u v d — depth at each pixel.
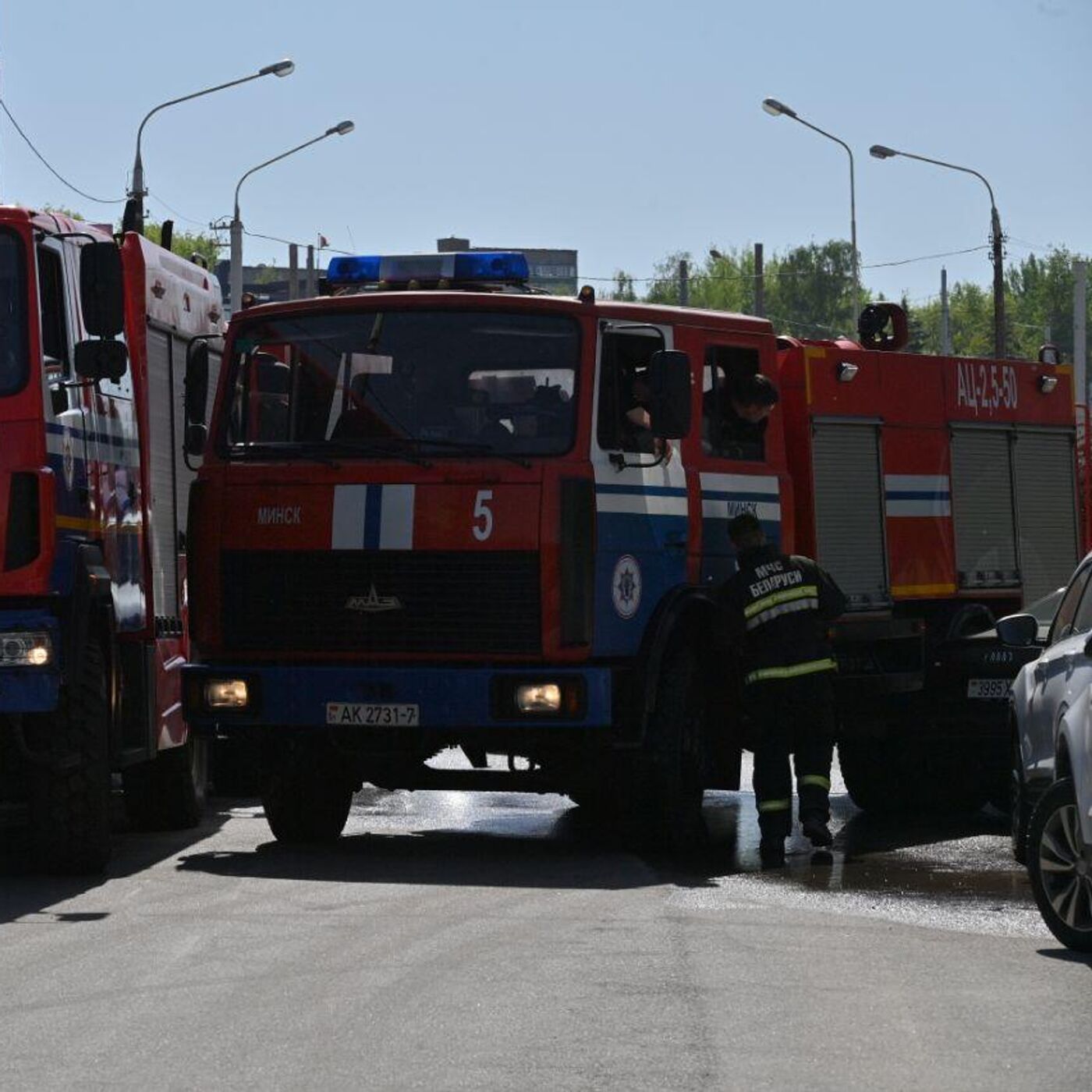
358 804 30.44
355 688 23.00
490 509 22.75
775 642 24.39
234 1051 13.35
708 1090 12.38
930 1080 12.68
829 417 28.67
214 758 29.03
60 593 20.89
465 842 25.47
